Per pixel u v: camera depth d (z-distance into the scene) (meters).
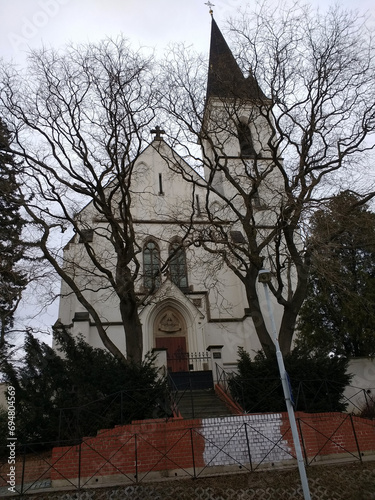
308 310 22.00
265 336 18.30
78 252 24.84
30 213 18.56
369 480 12.01
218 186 28.80
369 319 19.53
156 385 15.16
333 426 14.77
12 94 19.27
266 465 13.59
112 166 18.75
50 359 16.59
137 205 27.56
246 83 20.84
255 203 25.92
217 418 14.02
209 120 23.66
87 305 18.38
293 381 15.90
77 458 13.18
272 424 14.23
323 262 16.03
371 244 18.16
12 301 18.08
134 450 13.31
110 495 11.77
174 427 13.73
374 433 15.07
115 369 15.38
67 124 19.25
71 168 18.84
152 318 24.27
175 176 28.84
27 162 19.39
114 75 19.02
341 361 16.95
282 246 24.55
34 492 12.04
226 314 25.44
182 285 26.12
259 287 25.06
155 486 12.00
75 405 15.15
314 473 12.42
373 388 19.86
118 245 18.47
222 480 12.23
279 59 19.75
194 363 23.38
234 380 16.48
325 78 19.12
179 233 27.00
